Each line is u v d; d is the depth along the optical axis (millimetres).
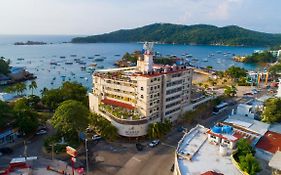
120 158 88938
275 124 103812
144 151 94125
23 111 105438
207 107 135000
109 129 99875
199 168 69438
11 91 175125
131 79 111312
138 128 100375
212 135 84188
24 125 99062
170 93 113188
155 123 103312
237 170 68750
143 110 105688
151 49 111625
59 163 83062
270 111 104375
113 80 116812
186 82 122062
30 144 99188
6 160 86188
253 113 109438
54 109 138125
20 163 77000
